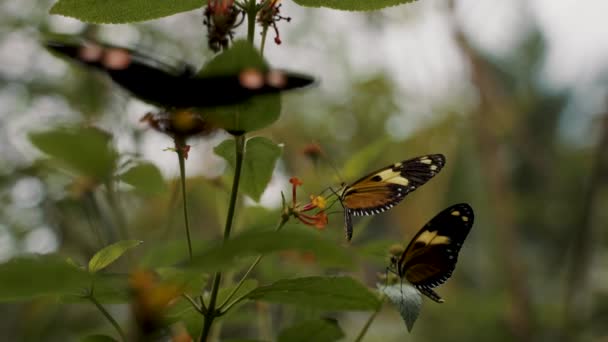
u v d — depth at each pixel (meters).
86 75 0.80
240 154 0.58
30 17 0.85
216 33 0.60
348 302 0.58
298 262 0.72
